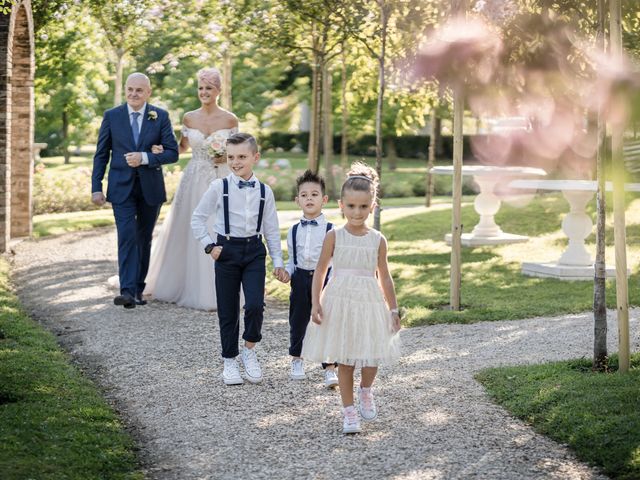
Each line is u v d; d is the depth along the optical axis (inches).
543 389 186.5
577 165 693.9
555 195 694.5
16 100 499.2
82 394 193.8
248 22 528.7
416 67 301.3
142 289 321.1
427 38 341.7
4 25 424.5
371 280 173.3
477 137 1507.1
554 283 352.8
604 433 156.6
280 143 1640.0
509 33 299.9
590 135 612.1
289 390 203.3
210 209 215.9
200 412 187.0
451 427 171.2
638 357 208.7
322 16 426.6
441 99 327.9
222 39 593.3
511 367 211.2
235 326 213.0
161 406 192.5
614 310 287.3
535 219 546.6
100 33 746.8
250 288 212.1
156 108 313.0
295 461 154.6
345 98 799.7
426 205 722.2
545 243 465.7
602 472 145.1
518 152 1051.3
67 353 245.3
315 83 653.3
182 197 319.0
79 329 277.0
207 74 316.2
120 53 690.2
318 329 172.9
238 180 214.5
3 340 243.8
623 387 181.2
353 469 149.5
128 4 632.4
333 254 175.6
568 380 191.5
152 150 308.3
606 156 198.7
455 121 298.0
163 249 325.7
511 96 307.4
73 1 577.9
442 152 1610.5
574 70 309.1
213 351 245.0
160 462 156.8
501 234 488.1
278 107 1154.0
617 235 195.5
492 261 415.8
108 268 407.2
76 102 948.0
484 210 486.3
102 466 149.1
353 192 172.6
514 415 177.6
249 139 214.5
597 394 177.6
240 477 147.6
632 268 371.9
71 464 147.2
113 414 182.7
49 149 1467.8
